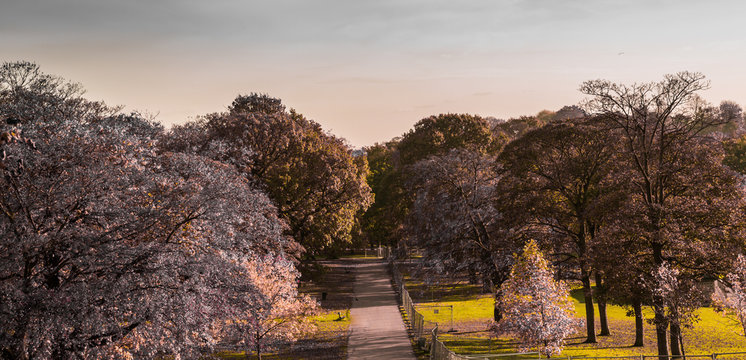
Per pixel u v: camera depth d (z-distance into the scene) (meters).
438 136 85.25
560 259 45.59
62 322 19.30
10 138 17.41
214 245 24.55
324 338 42.97
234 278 24.66
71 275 21.22
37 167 21.25
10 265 19.52
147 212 22.20
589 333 42.66
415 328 44.19
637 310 40.47
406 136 94.44
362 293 65.81
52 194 20.86
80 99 36.72
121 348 22.16
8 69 33.62
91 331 20.27
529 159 44.59
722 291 52.72
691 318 34.72
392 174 88.12
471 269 48.47
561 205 46.09
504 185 45.59
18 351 19.59
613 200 38.34
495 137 92.69
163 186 23.95
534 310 34.53
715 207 35.53
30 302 18.83
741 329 44.34
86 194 21.50
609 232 36.78
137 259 21.22
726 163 89.62
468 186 49.81
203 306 22.80
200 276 22.86
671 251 37.12
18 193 19.95
